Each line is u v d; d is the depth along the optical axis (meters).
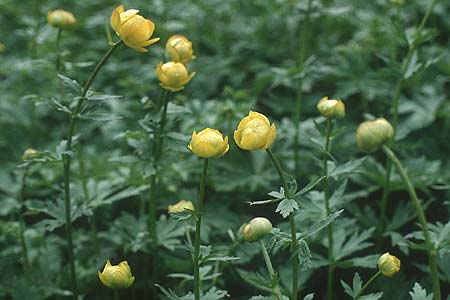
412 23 5.70
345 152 4.43
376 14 5.46
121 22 2.69
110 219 4.36
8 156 4.96
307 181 4.25
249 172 4.30
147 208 4.32
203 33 5.82
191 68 5.40
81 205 3.27
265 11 5.94
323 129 3.12
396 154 4.51
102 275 2.59
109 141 4.91
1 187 4.36
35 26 4.96
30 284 3.69
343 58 5.34
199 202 2.47
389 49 5.20
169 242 3.50
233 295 3.65
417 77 5.00
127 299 3.94
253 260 3.70
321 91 5.30
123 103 4.90
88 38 6.07
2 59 5.54
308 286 3.79
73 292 3.21
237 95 4.16
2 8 6.15
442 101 4.77
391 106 4.89
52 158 2.98
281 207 2.41
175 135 3.26
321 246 3.76
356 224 3.96
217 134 2.37
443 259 3.34
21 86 5.29
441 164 4.46
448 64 4.83
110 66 5.36
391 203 4.26
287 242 2.55
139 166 3.63
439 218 4.05
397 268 2.60
